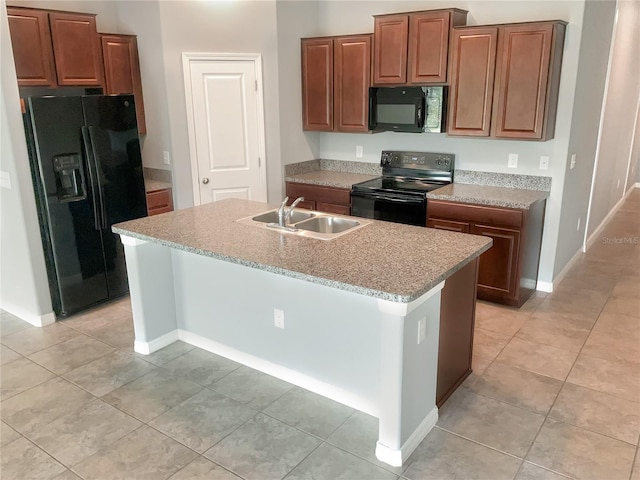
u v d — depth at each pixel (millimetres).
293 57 5039
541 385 2988
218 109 4816
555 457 2393
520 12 4070
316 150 5551
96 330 3781
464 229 4098
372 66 4637
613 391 2916
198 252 2723
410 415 2404
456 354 2861
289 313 2928
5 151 3559
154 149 4895
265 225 3176
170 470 2334
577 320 3834
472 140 4547
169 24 4453
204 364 3287
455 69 4125
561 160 4117
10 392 2984
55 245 3818
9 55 3416
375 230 3033
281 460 2395
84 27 4277
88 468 2357
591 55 4242
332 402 2855
